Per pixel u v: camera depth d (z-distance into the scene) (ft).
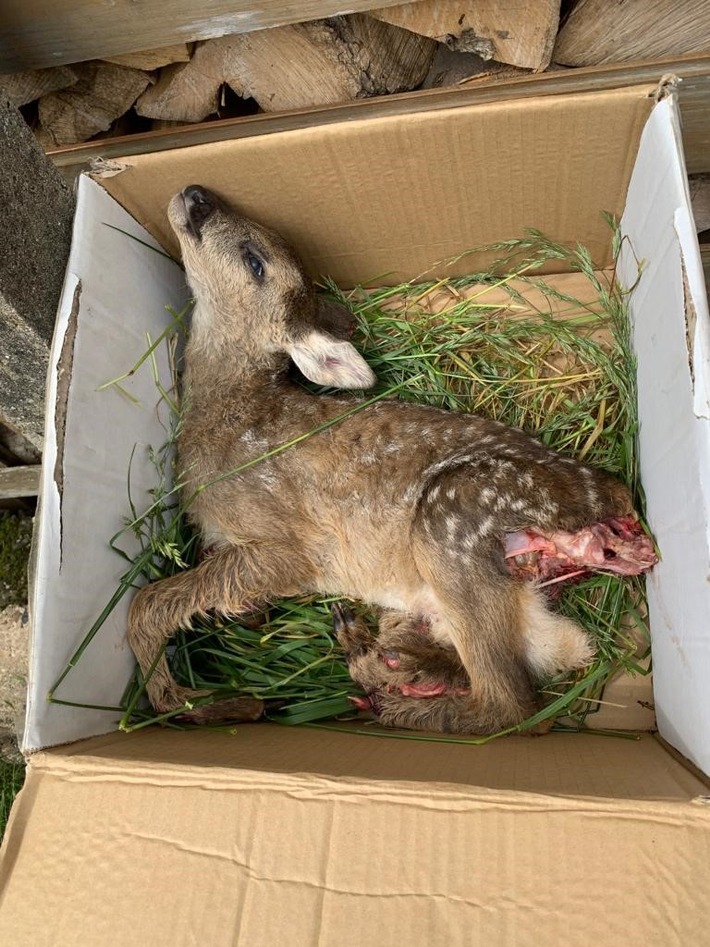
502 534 1.92
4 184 1.72
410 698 2.03
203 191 2.06
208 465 2.19
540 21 2.00
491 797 1.13
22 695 2.45
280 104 2.31
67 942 1.13
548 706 1.90
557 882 1.08
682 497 1.61
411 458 2.08
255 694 2.08
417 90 2.32
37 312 1.86
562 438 2.24
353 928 1.09
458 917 1.08
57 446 1.70
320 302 2.34
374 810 1.15
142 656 1.99
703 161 2.35
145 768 1.24
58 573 1.65
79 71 2.25
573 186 1.99
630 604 2.05
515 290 2.35
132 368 2.04
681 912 1.05
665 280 1.71
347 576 2.16
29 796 1.25
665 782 1.27
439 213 2.12
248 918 1.11
